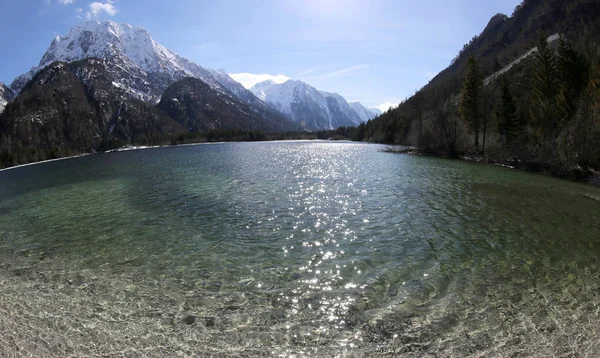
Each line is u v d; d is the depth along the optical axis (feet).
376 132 482.28
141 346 28.60
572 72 168.35
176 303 35.73
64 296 37.88
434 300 35.29
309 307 34.45
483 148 200.13
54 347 28.71
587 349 27.12
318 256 48.14
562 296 35.70
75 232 62.59
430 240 53.83
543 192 91.40
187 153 304.91
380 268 43.68
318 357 26.99
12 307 35.55
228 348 28.22
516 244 51.62
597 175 111.55
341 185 103.65
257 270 43.78
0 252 53.36
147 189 105.50
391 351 27.50
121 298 37.09
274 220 66.64
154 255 49.88
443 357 26.66
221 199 86.33
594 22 366.22
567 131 142.41
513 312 32.73
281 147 354.74
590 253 47.75
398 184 104.42
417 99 469.98
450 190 94.32
